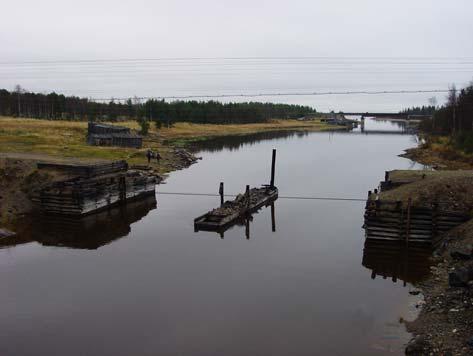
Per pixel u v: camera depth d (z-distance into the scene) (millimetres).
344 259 28969
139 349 17844
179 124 166250
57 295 23188
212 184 59156
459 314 19094
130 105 179000
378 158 89438
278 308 21469
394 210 31078
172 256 29688
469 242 27234
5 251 30938
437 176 37562
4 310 21484
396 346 17734
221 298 22688
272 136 161375
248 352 17484
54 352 17719
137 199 48219
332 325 19656
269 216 41406
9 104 173250
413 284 24422
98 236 34844
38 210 41938
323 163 81375
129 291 23672
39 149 68688
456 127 114562
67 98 185250
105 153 72000
